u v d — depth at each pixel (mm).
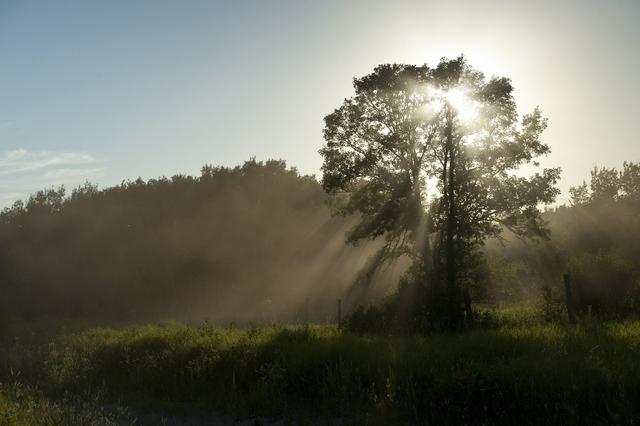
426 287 22859
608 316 18312
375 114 29859
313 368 12422
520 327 16422
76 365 16359
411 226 28766
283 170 61219
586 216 35875
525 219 25922
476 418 9258
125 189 62719
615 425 8234
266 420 10969
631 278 21078
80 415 9820
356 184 31578
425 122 27578
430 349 12547
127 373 15859
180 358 15375
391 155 30031
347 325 22188
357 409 10562
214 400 12492
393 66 28797
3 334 30406
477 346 12164
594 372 9445
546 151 26625
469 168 25797
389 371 11195
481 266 23672
